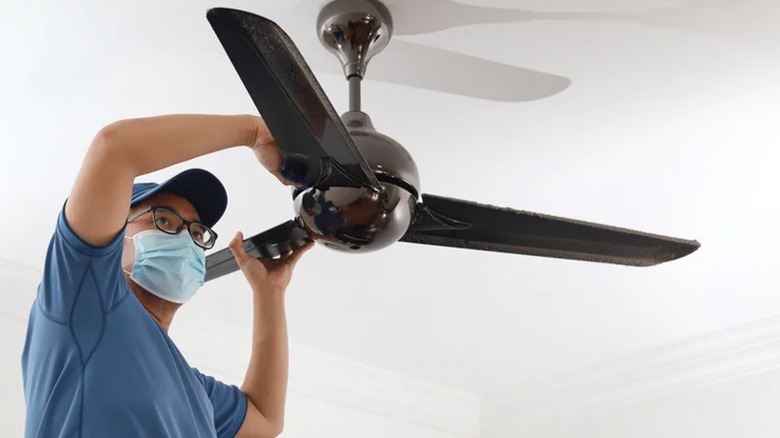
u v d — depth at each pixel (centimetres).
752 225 243
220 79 185
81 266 115
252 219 239
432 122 198
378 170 132
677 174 219
